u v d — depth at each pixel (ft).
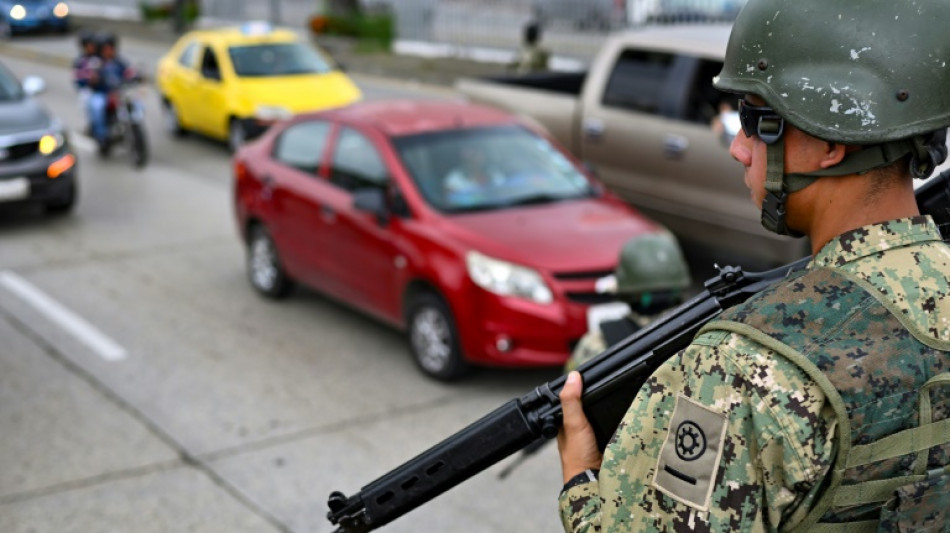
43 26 92.27
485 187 22.74
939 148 4.71
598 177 29.22
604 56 29.35
